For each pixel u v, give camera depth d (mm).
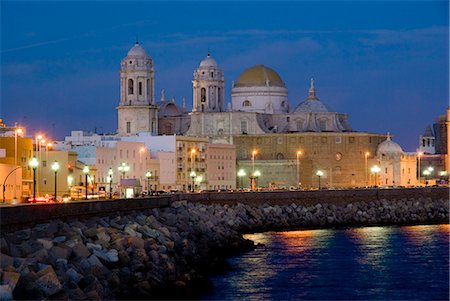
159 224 163125
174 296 121375
